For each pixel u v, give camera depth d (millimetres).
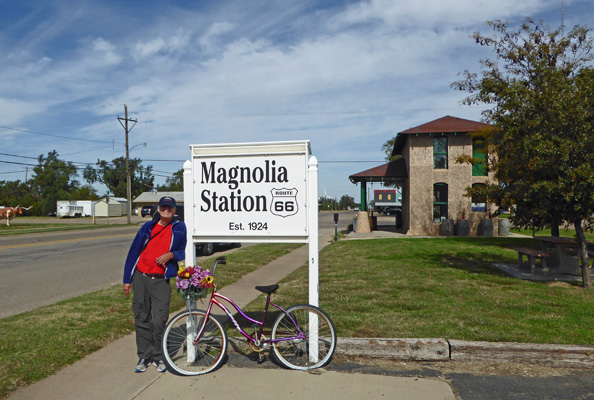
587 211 7613
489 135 10469
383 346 4578
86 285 9164
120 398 3740
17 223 43406
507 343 4527
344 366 4418
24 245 18219
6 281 9641
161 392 3857
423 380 4078
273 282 9219
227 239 4781
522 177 8055
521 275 8805
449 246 14586
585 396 3734
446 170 21250
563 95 7266
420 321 5551
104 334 5395
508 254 12375
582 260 7730
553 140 7258
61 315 6133
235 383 4035
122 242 19719
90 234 25859
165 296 4422
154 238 4469
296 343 4477
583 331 5090
